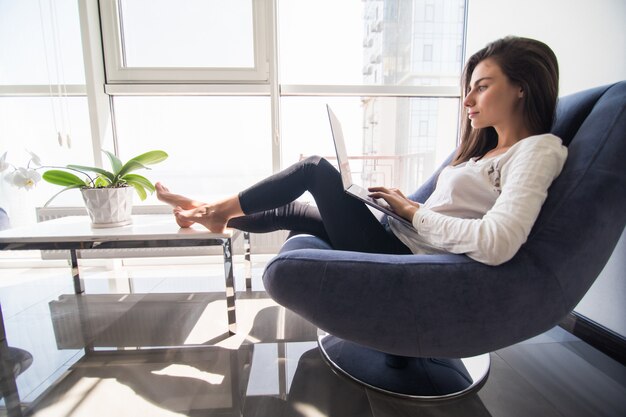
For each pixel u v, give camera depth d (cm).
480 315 64
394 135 246
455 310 64
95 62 183
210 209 106
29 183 129
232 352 107
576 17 119
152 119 206
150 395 87
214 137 209
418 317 66
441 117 228
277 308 140
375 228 93
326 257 70
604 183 65
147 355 106
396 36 205
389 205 93
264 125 205
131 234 109
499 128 85
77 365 101
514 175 67
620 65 103
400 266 66
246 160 210
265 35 189
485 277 63
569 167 69
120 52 190
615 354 102
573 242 64
